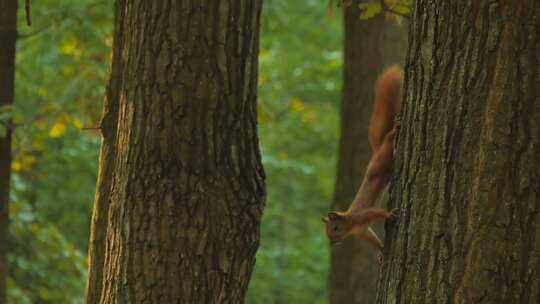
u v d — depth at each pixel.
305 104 34.00
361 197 10.83
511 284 7.76
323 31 32.50
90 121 19.59
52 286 23.61
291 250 35.47
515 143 7.80
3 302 14.09
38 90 22.48
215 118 10.43
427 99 8.29
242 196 10.59
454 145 8.02
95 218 11.57
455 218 7.96
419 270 8.19
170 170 10.33
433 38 8.28
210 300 10.42
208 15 10.38
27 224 23.28
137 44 10.46
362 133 17.88
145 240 10.33
